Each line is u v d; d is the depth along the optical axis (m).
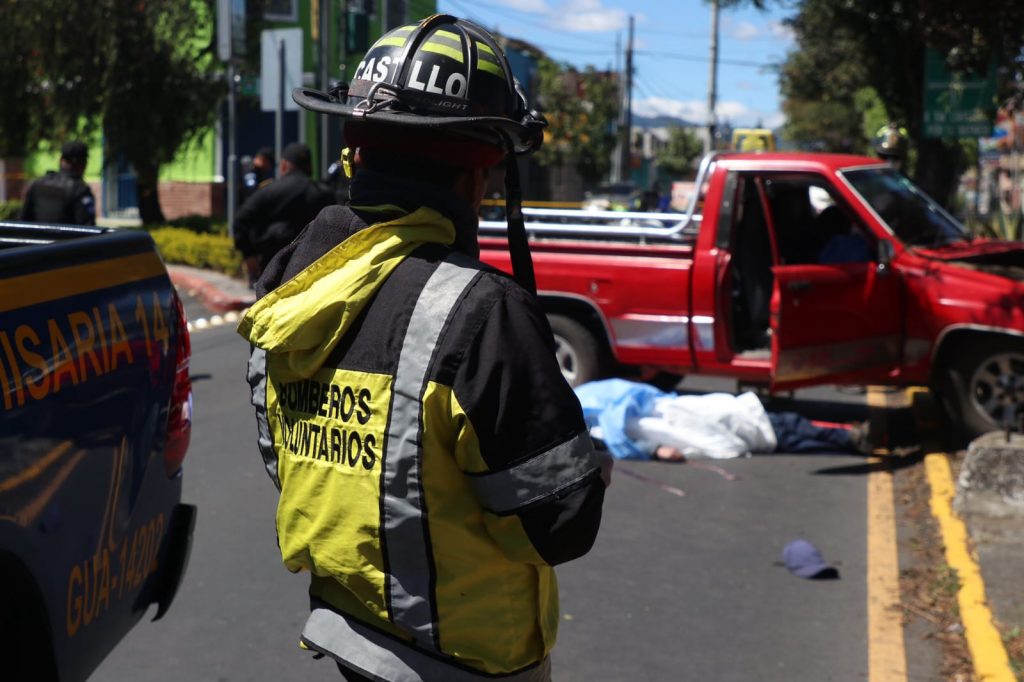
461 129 1.88
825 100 31.16
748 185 8.35
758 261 8.46
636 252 8.05
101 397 2.76
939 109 12.38
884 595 5.04
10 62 20.56
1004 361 7.10
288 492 1.98
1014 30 8.28
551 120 43.53
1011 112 10.35
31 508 2.44
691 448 7.48
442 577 1.84
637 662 4.35
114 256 2.96
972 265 7.22
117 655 4.33
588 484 1.79
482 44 1.95
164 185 26.91
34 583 2.47
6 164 29.19
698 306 7.85
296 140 27.31
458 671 1.89
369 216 1.91
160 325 3.14
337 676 4.20
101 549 2.77
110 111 20.78
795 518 6.20
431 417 1.78
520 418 1.76
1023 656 4.27
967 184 35.28
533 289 1.97
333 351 1.88
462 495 1.82
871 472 7.14
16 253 2.52
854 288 7.27
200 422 8.06
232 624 4.64
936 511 6.12
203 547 5.53
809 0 13.23
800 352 7.19
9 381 2.38
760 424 7.57
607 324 8.11
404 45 1.90
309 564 1.96
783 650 4.47
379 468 1.82
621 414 7.49
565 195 44.34
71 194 8.70
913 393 9.26
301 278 1.87
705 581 5.23
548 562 1.83
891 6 11.80
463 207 1.94
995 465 6.00
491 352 1.76
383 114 1.86
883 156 9.77
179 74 21.34
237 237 9.98
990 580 5.05
